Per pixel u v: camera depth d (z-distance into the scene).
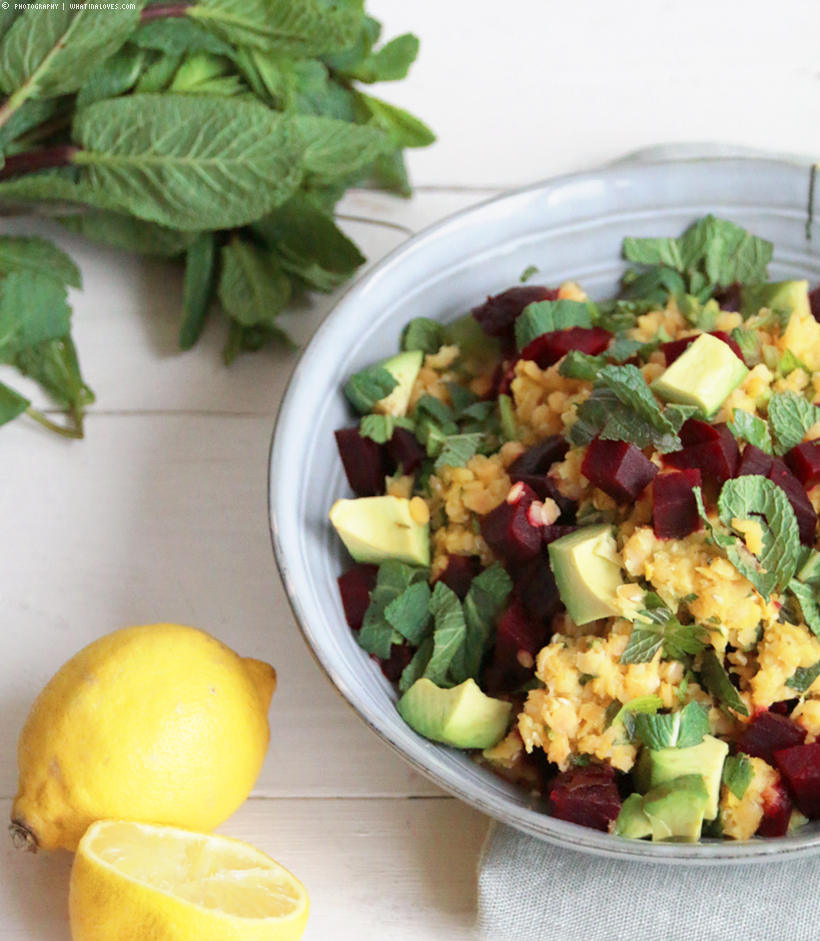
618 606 0.54
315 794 0.59
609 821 0.53
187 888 0.54
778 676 0.53
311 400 0.58
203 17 0.63
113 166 0.63
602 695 0.54
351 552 0.58
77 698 0.55
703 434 0.55
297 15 0.63
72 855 0.58
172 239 0.66
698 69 0.74
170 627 0.57
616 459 0.55
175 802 0.55
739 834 0.53
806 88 0.73
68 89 0.63
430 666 0.56
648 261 0.62
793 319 0.59
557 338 0.59
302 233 0.65
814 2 0.75
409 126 0.67
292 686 0.61
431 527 0.58
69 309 0.65
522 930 0.55
